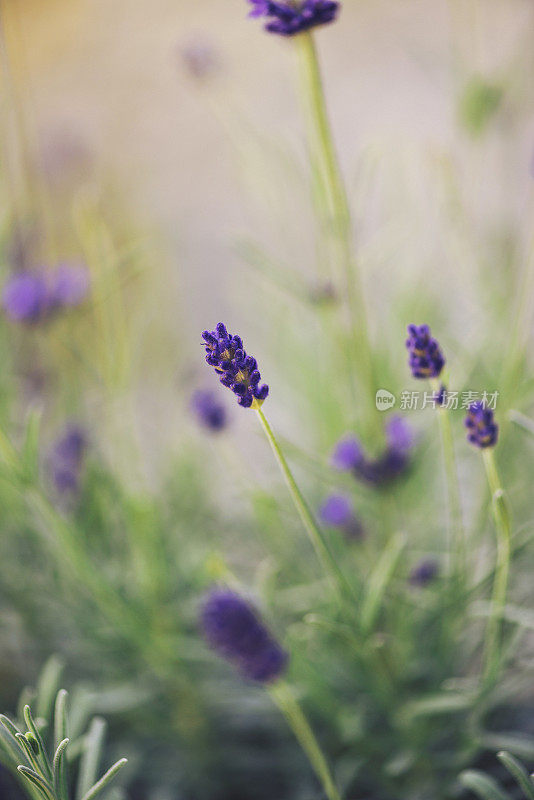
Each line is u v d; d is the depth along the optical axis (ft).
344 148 3.61
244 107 2.73
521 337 1.90
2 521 2.19
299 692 1.94
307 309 2.25
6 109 2.07
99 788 1.53
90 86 4.55
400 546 1.83
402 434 1.92
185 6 4.84
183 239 3.54
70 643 2.18
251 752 2.08
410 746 1.95
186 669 2.07
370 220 2.43
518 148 2.40
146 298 2.63
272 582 2.02
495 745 1.85
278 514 2.11
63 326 2.07
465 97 2.15
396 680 2.02
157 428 2.47
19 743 1.53
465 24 3.06
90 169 3.32
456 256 2.20
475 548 1.94
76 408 2.22
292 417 2.46
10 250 2.18
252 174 2.25
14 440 2.19
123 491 2.06
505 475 2.12
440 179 2.23
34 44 4.95
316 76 1.75
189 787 2.09
